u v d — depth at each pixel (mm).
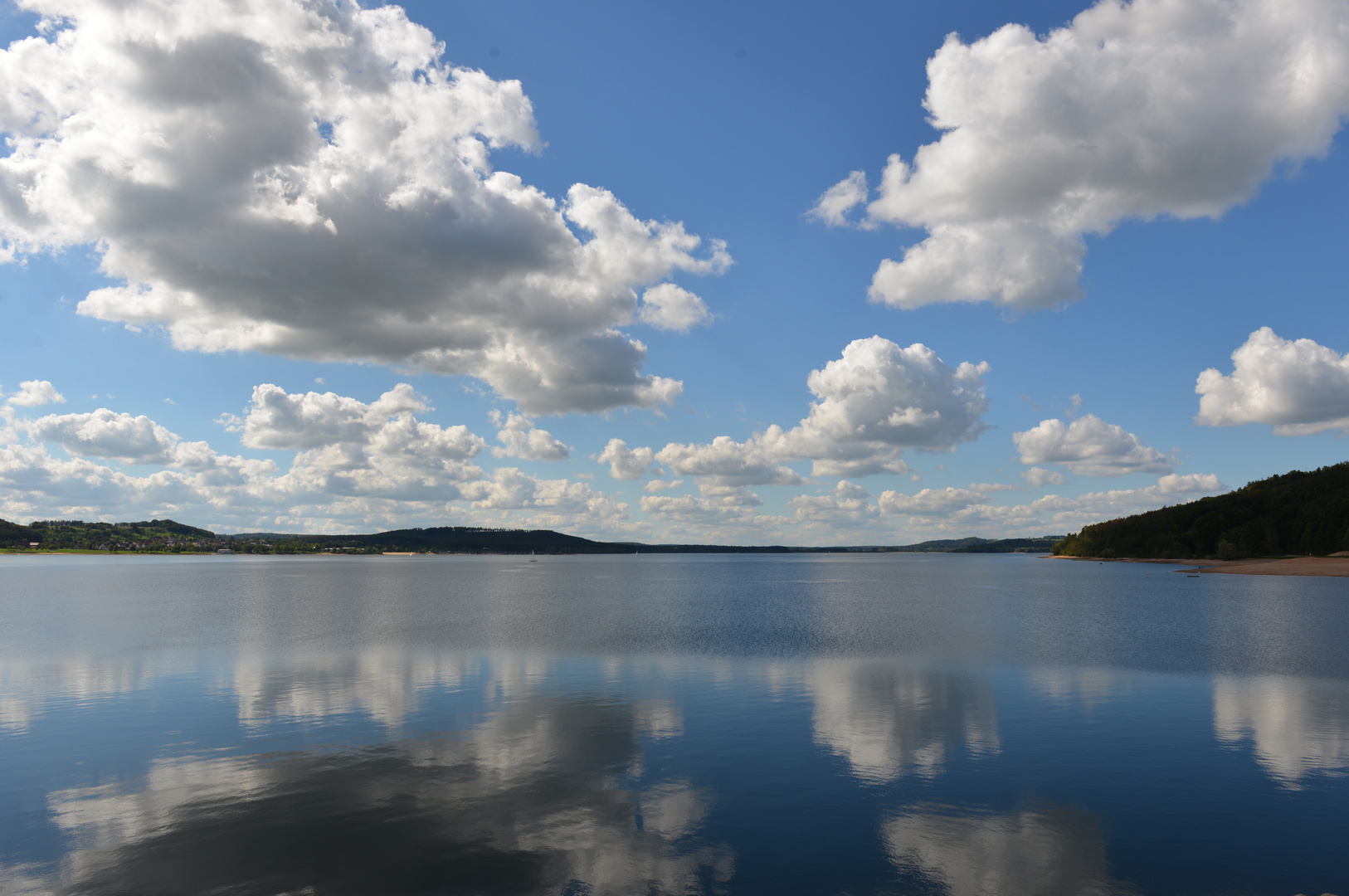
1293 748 18609
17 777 16250
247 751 18250
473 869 11820
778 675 28875
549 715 22000
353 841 12844
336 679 28047
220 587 104188
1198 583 114625
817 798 15031
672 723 21078
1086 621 53438
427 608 65375
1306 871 11867
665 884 11359
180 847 12625
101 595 83438
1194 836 13195
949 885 11367
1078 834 13305
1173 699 24359
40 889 11227
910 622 52000
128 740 19234
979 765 17203
